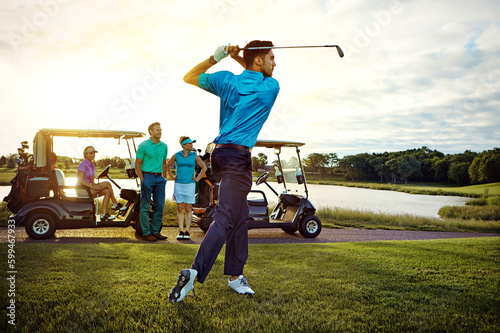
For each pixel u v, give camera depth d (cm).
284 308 226
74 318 202
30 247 412
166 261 354
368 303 241
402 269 340
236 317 210
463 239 630
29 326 189
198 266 235
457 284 291
